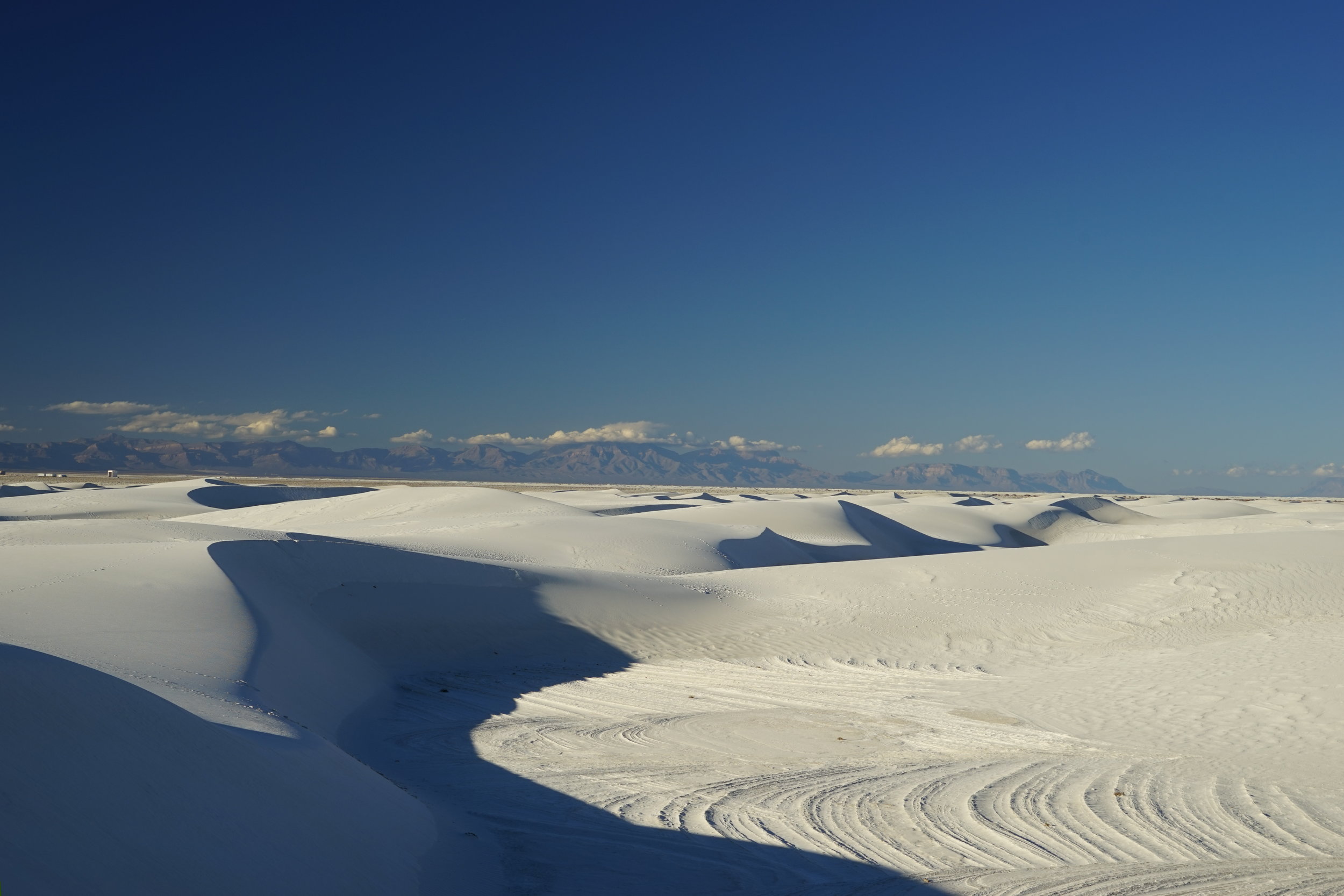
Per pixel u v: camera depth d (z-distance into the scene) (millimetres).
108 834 4316
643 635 19844
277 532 23625
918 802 8766
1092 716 12508
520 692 15078
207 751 5785
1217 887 6484
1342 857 7160
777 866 6918
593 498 76375
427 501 51219
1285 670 13922
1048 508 71688
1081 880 6625
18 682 4879
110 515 52812
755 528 41219
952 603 22109
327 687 13047
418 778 9516
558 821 8070
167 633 12008
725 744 11375
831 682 15922
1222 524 59656
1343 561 22922
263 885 4801
